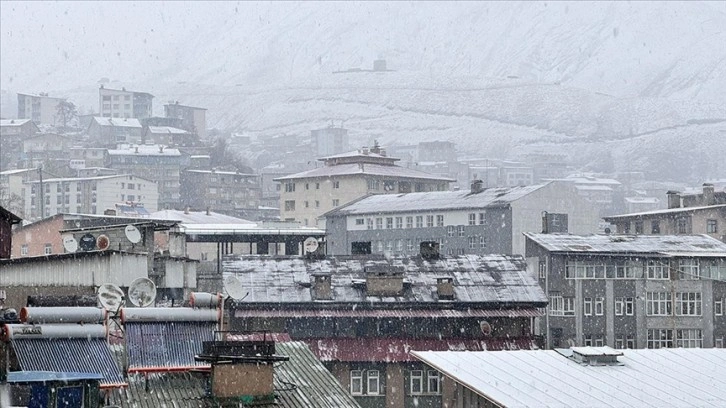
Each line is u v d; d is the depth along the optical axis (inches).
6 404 1339.8
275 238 4178.2
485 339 3169.3
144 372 1541.6
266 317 3046.3
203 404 1521.9
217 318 1637.6
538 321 4160.9
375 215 7126.0
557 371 2028.8
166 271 2529.5
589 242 4318.4
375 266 3253.0
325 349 3053.6
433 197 7116.1
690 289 4244.6
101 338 1519.4
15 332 1460.4
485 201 6688.0
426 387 3080.7
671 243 4379.9
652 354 2174.0
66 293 2091.5
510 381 1948.8
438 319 3164.4
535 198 6653.5
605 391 1889.8
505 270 3351.4
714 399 1854.1
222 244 4650.6
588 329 4168.3
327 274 3238.2
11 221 2073.1
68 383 1316.4
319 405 1605.6
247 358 1555.1
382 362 3058.6
